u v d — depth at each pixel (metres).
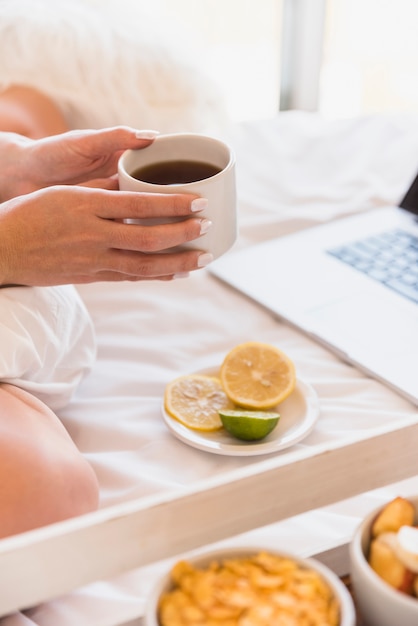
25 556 0.47
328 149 1.50
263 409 0.85
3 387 0.77
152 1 2.08
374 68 2.38
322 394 0.91
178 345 1.00
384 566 0.47
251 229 1.27
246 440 0.82
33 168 0.91
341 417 0.87
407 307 1.02
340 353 0.96
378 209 1.28
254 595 0.45
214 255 0.76
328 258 1.15
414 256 1.14
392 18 2.30
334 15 2.31
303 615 0.44
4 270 0.78
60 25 1.42
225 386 0.88
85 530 0.48
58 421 0.78
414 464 0.58
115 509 0.49
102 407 0.90
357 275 1.10
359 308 1.03
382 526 0.49
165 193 0.71
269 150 1.50
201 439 0.82
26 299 0.81
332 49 2.37
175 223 0.72
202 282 1.13
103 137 0.85
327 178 1.42
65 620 0.63
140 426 0.87
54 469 0.69
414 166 1.42
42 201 0.75
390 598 0.45
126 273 0.76
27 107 1.31
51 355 0.84
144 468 0.81
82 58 1.40
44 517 0.67
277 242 1.20
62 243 0.75
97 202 0.73
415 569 0.46
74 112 1.40
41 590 0.48
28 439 0.70
